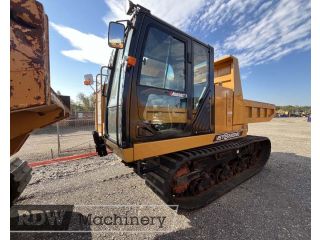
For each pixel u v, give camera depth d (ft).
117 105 7.18
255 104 15.37
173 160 7.89
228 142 12.20
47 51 4.52
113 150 8.54
